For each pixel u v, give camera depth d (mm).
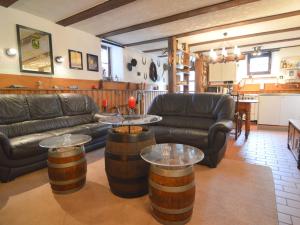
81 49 4301
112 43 5230
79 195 1786
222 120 2498
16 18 3172
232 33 4520
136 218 1460
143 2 3014
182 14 3398
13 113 2566
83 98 3598
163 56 7266
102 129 3150
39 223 1417
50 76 3699
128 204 1640
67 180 1784
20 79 3244
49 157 1799
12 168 2082
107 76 5500
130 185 1686
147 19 3705
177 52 5023
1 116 2443
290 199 1706
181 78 5770
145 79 6680
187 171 1344
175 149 1651
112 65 5727
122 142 1662
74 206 1617
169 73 4875
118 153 1666
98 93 4414
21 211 1558
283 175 2191
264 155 2885
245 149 3189
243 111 3908
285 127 4758
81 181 1891
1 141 1964
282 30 4270
